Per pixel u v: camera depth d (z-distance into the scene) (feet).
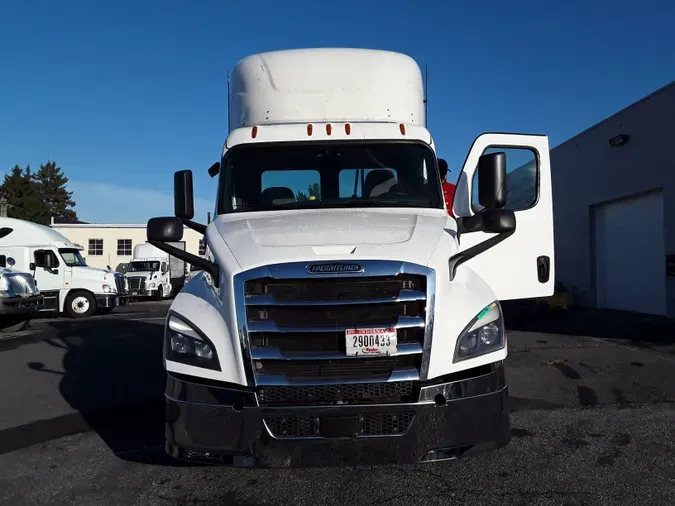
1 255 59.72
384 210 15.42
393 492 12.57
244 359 11.09
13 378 25.05
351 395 11.06
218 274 12.19
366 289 11.29
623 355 26.35
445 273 11.78
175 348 11.66
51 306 60.03
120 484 13.44
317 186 16.28
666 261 38.37
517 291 18.74
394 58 18.08
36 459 15.23
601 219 47.47
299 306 11.19
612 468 13.62
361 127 16.92
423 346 11.12
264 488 12.96
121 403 20.77
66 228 118.32
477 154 18.94
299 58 17.74
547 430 16.49
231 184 16.34
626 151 42.75
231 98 18.62
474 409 11.26
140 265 95.66
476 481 13.05
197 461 11.26
